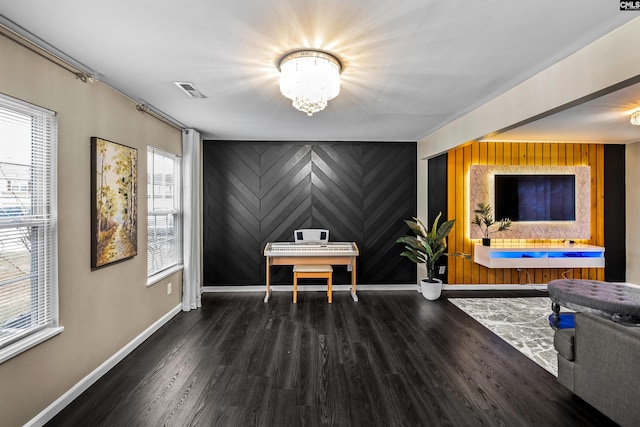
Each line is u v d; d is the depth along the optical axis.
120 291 2.62
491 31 1.68
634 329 1.72
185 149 3.83
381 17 1.55
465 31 1.68
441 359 2.62
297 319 3.53
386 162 4.73
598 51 1.77
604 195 4.72
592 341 1.88
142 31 1.68
